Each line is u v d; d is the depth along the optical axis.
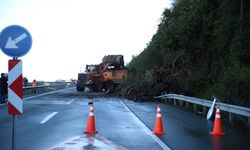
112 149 10.74
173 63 35.28
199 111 22.58
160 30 34.69
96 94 40.59
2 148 10.90
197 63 32.47
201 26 30.42
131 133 13.69
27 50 9.07
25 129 14.51
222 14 27.14
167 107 25.39
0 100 27.00
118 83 43.09
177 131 14.42
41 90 46.84
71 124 15.90
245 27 23.73
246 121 16.27
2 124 15.91
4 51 8.99
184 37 30.72
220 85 23.78
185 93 30.41
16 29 9.03
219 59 27.77
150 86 32.53
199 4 30.27
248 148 11.27
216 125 13.90
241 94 19.91
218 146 11.49
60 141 11.95
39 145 11.32
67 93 42.44
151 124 16.16
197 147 11.27
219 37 26.98
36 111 21.17
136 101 31.12
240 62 23.22
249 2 24.86
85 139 12.27
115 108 23.80
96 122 16.62
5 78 27.16
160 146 11.33
